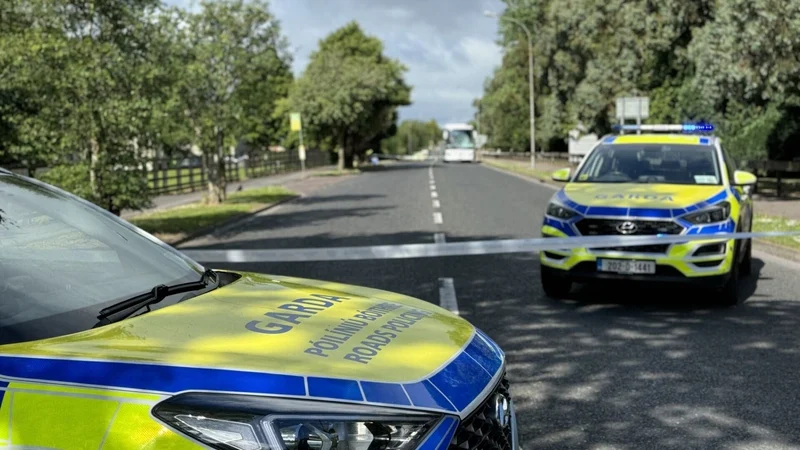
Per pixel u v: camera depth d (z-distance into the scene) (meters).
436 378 2.24
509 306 7.60
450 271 9.66
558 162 50.41
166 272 3.13
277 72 23.05
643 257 7.22
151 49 14.71
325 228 15.58
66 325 2.45
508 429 2.48
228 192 28.48
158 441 1.91
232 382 2.03
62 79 13.05
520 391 5.00
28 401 2.00
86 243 3.11
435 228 14.77
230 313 2.57
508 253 11.15
